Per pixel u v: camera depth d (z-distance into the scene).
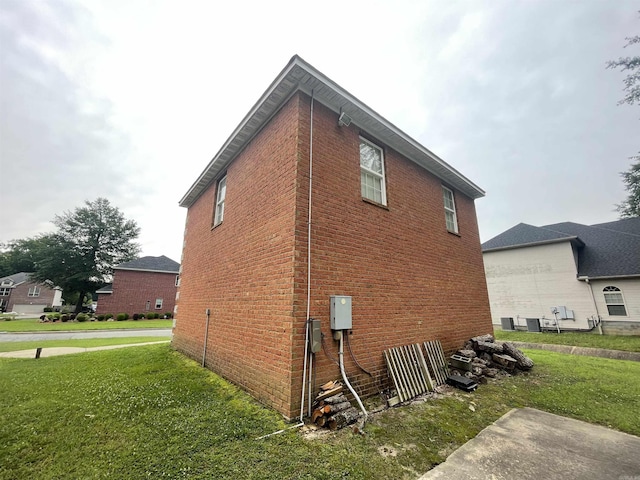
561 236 15.69
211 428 3.24
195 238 8.76
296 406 3.48
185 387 4.74
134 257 32.91
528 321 15.34
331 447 2.88
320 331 3.79
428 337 5.90
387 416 3.77
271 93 4.80
